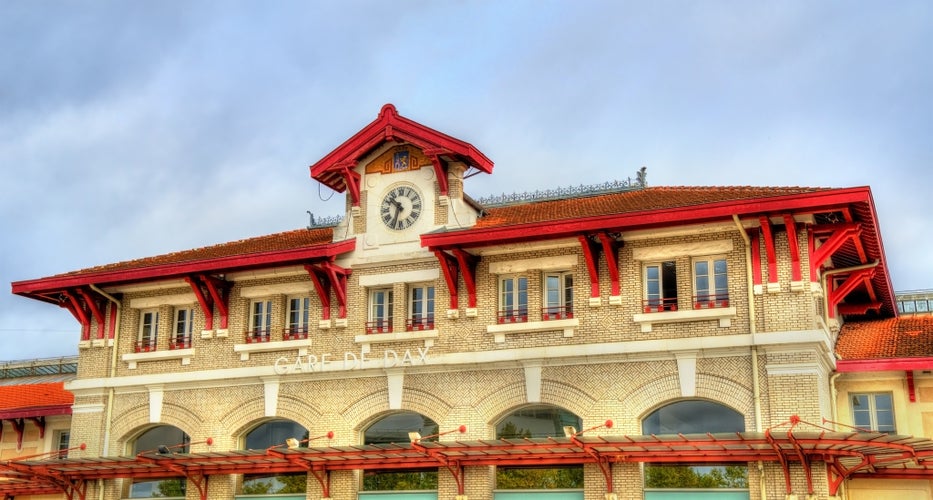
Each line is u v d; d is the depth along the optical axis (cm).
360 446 2667
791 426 2423
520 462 2692
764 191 2700
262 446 3072
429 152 2933
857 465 2488
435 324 2894
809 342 2491
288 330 3098
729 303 2608
